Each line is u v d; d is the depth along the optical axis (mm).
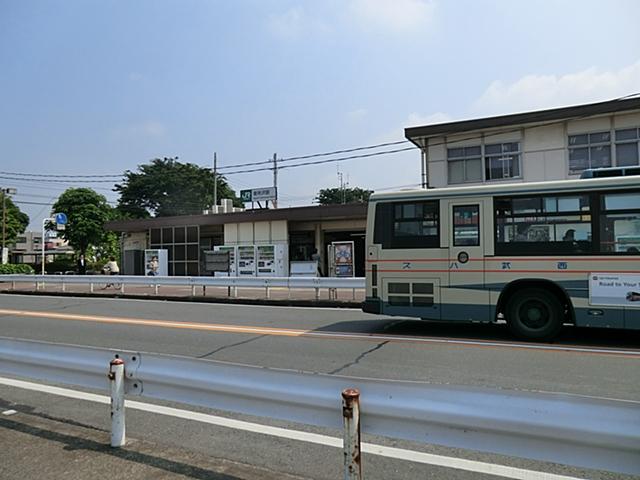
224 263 19734
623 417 2281
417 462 3746
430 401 2717
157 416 4820
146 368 3760
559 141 18266
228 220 26703
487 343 8266
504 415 2533
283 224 25750
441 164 20047
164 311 13398
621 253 7824
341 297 15852
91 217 44031
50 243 64562
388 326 10383
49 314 12727
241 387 3314
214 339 8883
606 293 7875
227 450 3990
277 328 10117
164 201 57156
